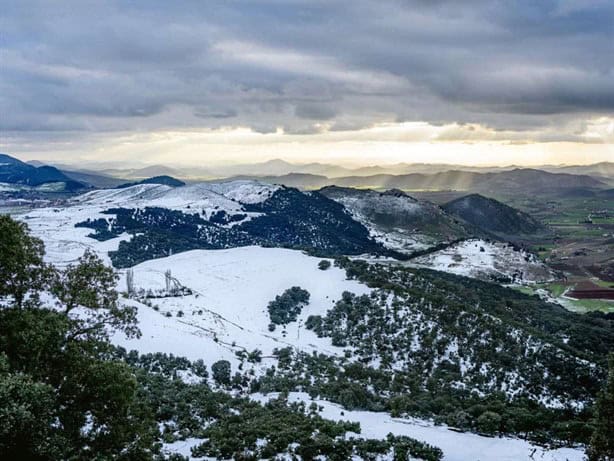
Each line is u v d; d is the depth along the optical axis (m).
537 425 96.12
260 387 111.69
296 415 87.12
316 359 133.00
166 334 135.12
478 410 100.81
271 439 73.50
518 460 79.50
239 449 69.62
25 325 39.88
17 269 42.34
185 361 120.00
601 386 127.50
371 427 90.19
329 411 98.06
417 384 120.19
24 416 31.83
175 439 74.62
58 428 38.53
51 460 33.91
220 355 128.62
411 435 87.94
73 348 42.00
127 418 43.72
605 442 56.03
